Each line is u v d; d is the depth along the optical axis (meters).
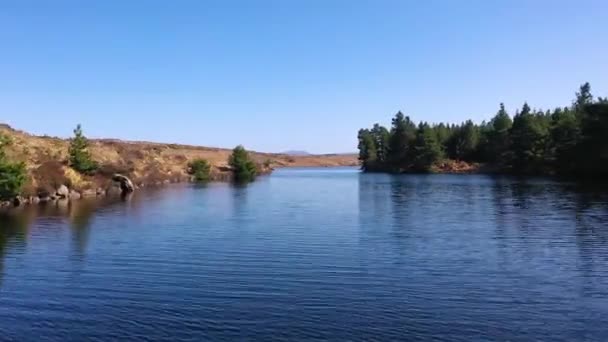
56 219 41.94
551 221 38.84
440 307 17.58
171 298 18.73
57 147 80.50
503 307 17.55
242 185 97.31
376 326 15.70
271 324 15.89
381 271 22.94
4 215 44.69
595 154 93.62
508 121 149.88
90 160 73.75
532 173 124.44
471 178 117.69
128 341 14.54
